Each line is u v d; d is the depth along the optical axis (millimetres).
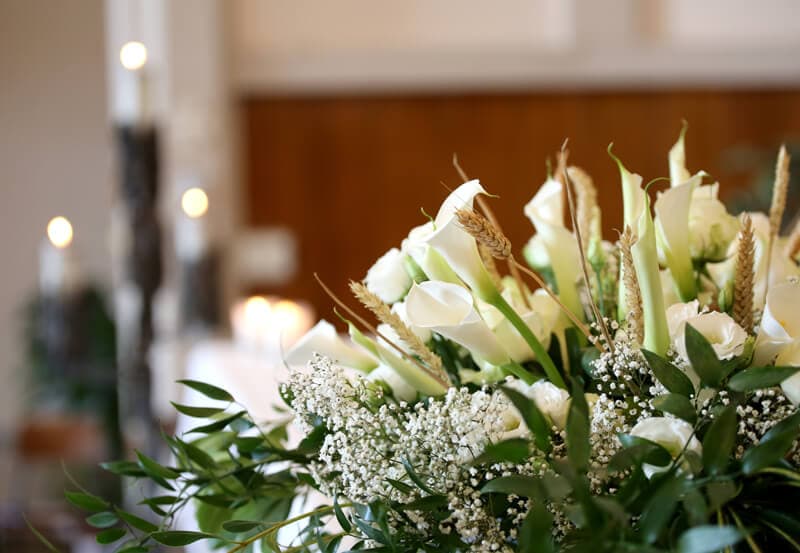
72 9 6555
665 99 5637
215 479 720
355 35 5488
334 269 5613
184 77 4727
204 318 3010
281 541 967
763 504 565
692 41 5602
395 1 5508
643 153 5656
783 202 748
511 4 5527
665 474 524
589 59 5551
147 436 2656
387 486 618
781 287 612
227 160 4801
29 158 6559
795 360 605
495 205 5645
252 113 5500
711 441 520
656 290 616
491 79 5523
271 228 5574
